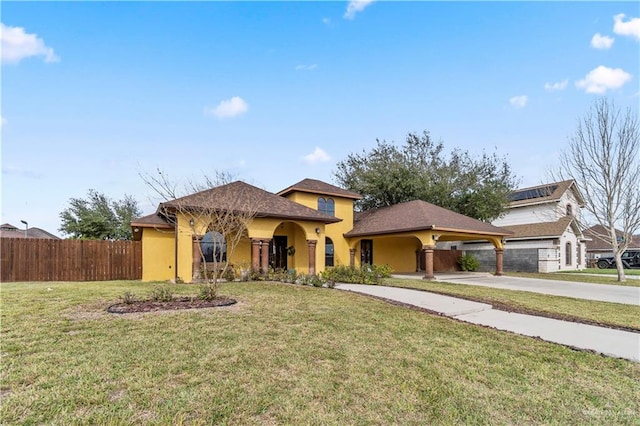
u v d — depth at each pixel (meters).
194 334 6.05
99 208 33.09
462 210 29.62
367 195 29.89
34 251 16.14
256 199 17.19
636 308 10.50
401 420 3.67
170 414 3.54
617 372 5.17
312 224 18.61
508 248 29.11
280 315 7.71
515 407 4.04
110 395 3.87
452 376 4.82
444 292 12.66
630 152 18.72
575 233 30.33
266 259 16.72
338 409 3.82
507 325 7.90
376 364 5.12
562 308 10.26
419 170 30.08
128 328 6.29
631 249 32.66
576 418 3.83
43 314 7.21
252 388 4.19
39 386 4.01
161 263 17.52
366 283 15.08
